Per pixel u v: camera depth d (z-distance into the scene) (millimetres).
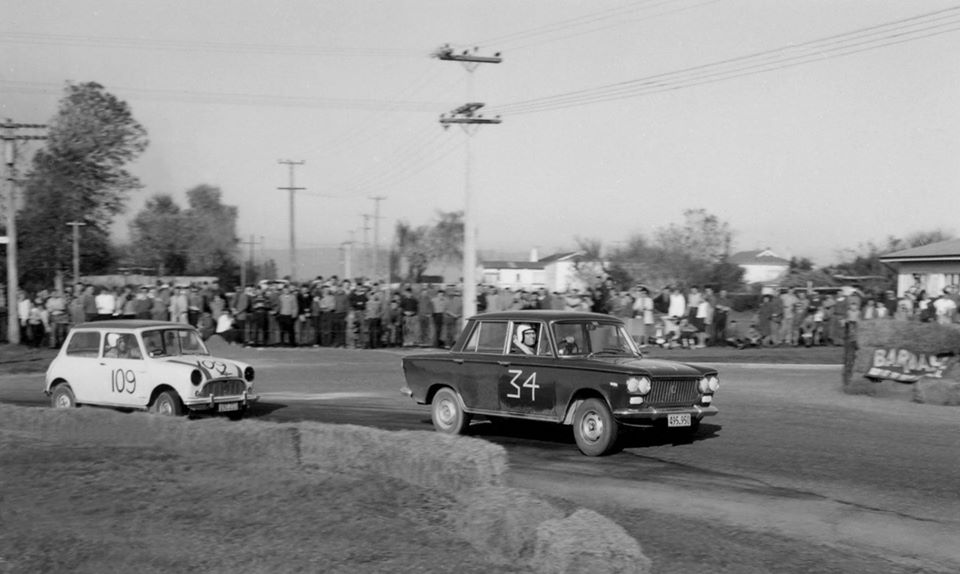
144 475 9156
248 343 28891
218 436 10352
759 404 15812
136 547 6758
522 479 9984
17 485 8734
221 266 80375
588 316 12266
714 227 59281
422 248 86562
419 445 8688
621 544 5887
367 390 19031
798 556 7180
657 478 9992
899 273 38312
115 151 53562
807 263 64062
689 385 11375
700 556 7168
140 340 14508
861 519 8273
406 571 6238
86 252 55219
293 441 9797
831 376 19828
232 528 7246
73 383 15000
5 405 12578
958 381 15719
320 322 28594
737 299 34656
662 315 27047
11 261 31875
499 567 6328
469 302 32125
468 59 34031
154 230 80312
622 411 10883
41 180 48562
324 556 6547
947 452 11328
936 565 6992
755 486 9570
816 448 11656
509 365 12055
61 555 6570
